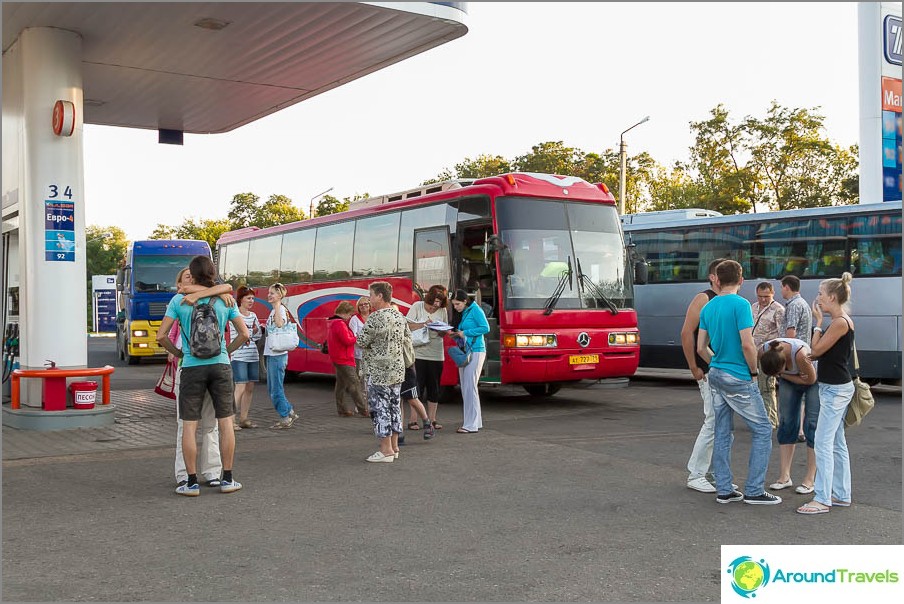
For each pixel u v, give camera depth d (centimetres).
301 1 1120
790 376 788
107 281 6144
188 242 2734
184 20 1200
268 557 611
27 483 860
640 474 906
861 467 939
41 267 1224
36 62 1223
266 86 1540
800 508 738
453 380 1470
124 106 1680
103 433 1178
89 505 769
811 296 1680
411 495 808
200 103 1662
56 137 1230
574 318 1456
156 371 2406
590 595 533
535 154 5281
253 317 1262
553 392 1639
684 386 1909
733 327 760
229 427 820
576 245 1484
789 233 1728
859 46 2141
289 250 2042
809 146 4409
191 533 675
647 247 1977
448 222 1515
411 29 1237
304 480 877
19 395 1234
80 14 1171
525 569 584
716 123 4631
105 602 519
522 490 829
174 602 520
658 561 602
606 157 5175
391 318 977
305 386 1942
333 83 1523
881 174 2123
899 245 1573
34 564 595
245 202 7094
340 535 669
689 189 4653
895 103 2147
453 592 538
